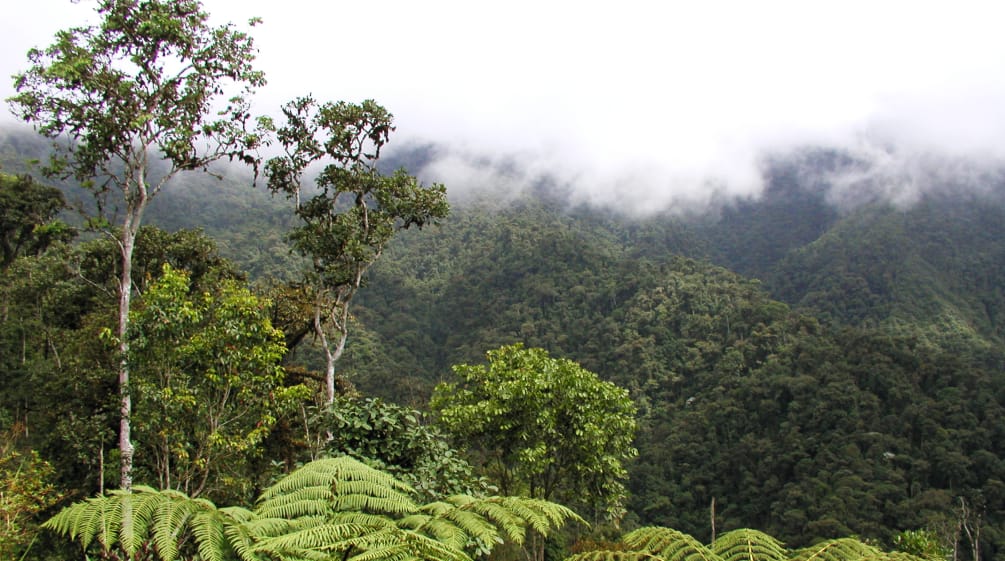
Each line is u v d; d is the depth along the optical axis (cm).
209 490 1105
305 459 1334
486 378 1205
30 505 899
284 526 334
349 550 311
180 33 1126
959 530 3069
